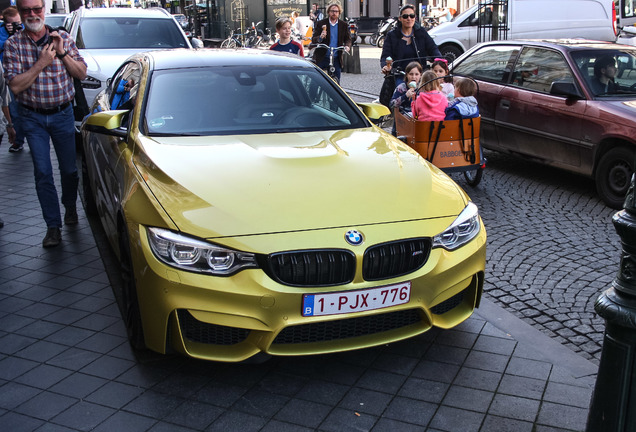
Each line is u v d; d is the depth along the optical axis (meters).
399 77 8.95
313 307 3.11
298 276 3.10
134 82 4.85
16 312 4.23
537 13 15.27
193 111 4.34
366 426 3.05
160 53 5.09
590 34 15.23
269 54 5.18
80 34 9.82
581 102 6.74
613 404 2.44
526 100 7.41
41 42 5.13
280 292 3.06
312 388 3.36
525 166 8.34
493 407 3.19
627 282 2.35
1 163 8.45
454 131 6.61
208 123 4.27
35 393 3.32
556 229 5.87
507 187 7.31
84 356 3.68
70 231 5.80
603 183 6.53
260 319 3.08
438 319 3.50
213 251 3.08
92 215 6.21
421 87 6.75
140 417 3.12
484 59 8.37
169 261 3.14
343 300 3.14
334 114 4.60
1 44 8.27
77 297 4.46
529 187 7.30
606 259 5.15
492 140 8.05
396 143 4.28
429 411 3.16
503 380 3.41
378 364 3.58
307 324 3.16
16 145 9.10
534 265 5.05
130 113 4.43
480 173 7.10
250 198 3.31
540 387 3.35
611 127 6.34
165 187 3.42
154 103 4.37
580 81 6.90
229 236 3.10
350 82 16.02
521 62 7.75
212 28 27.42
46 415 3.13
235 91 4.56
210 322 3.10
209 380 3.43
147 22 10.24
